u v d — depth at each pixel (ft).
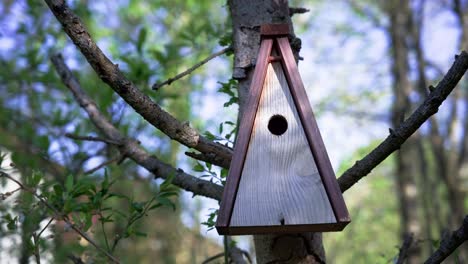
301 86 9.30
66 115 18.98
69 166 16.72
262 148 9.16
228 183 8.95
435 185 35.04
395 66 36.09
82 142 17.20
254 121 9.29
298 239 9.47
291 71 9.35
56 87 20.76
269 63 9.50
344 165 46.37
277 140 9.19
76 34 8.16
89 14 22.65
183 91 30.27
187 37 17.63
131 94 8.61
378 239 46.06
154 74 16.21
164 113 9.00
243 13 10.41
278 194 8.95
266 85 9.43
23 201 11.94
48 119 19.54
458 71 8.55
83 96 13.34
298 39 10.19
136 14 33.83
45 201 11.56
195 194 10.86
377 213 48.98
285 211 8.86
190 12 31.22
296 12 11.76
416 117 8.78
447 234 12.42
